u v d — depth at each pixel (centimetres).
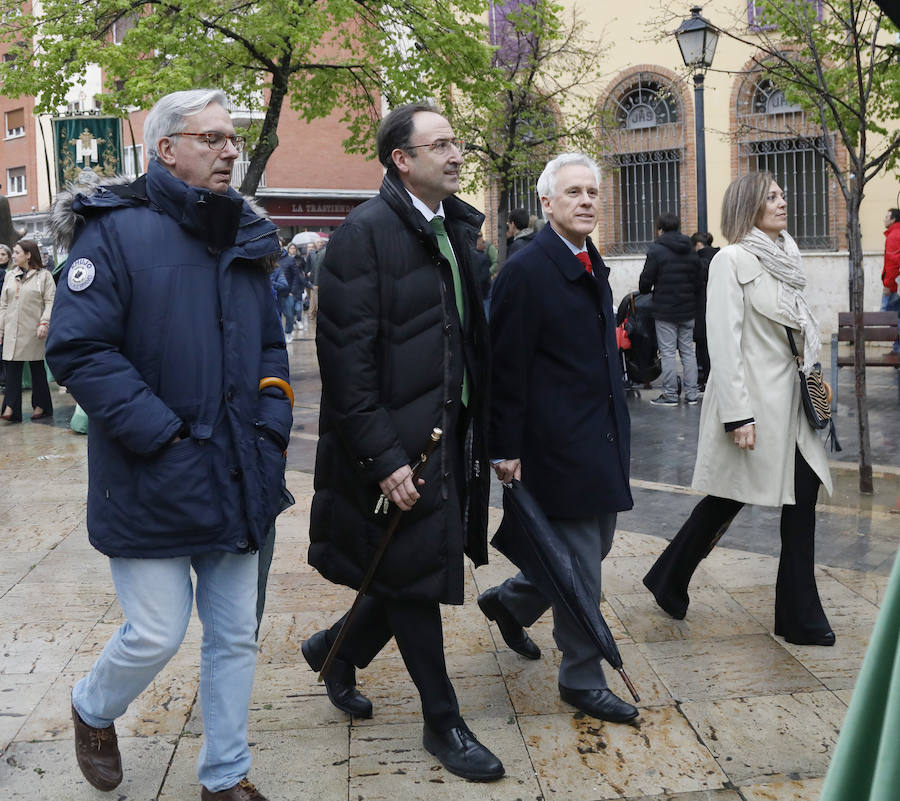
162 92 1166
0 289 1220
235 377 284
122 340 278
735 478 420
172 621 283
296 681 393
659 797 304
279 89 1340
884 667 130
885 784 123
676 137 2066
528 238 1019
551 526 345
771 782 311
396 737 345
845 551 550
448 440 316
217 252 286
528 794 307
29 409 1250
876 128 912
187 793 311
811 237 1905
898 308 1292
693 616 455
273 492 289
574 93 2019
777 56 737
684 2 1842
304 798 306
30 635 446
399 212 313
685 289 1099
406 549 314
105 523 279
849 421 962
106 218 280
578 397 351
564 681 362
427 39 1377
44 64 1304
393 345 311
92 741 305
